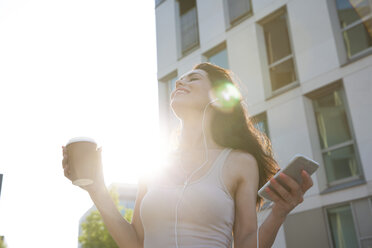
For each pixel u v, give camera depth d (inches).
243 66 355.9
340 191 262.1
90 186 50.5
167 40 458.6
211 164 49.2
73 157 48.6
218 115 57.8
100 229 669.9
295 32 323.0
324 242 260.7
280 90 329.4
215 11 403.9
